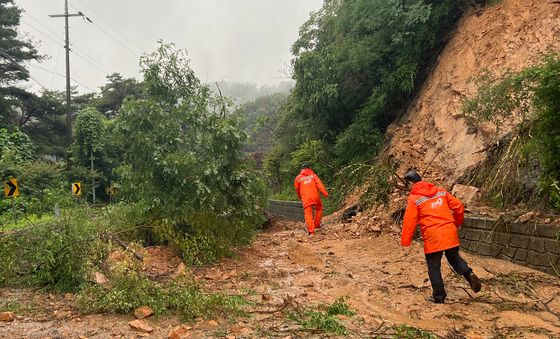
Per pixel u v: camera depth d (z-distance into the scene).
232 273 6.52
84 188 27.12
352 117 16.39
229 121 8.12
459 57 12.06
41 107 38.19
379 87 14.66
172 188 7.56
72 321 4.47
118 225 7.48
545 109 6.51
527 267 6.27
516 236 6.52
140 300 4.77
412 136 12.52
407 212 5.44
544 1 10.26
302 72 16.55
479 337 4.15
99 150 30.44
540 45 9.59
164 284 5.60
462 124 10.54
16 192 16.06
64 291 5.65
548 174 6.49
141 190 7.71
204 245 7.00
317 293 5.67
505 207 7.32
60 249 5.79
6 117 33.34
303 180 11.04
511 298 5.36
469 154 9.68
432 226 5.28
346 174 13.37
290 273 6.70
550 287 5.54
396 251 7.89
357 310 4.99
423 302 5.32
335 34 17.08
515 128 7.79
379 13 13.98
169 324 4.41
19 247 6.25
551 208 6.46
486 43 11.18
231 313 4.71
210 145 7.82
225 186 7.81
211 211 7.41
